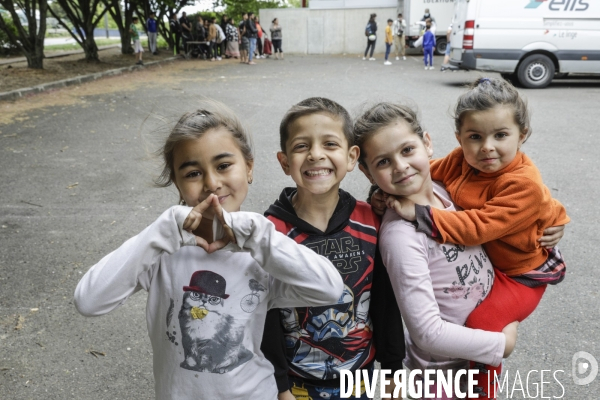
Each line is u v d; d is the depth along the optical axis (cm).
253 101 995
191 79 1358
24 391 247
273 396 148
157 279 141
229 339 138
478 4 1160
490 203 155
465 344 150
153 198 495
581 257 371
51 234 417
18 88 1081
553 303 315
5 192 511
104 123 807
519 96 160
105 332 292
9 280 346
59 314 308
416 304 149
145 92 1113
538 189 152
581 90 1152
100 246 397
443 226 152
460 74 1450
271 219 157
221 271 139
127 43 2098
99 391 248
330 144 146
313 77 1392
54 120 828
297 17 2348
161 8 2161
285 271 131
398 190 153
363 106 167
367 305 159
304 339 156
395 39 1969
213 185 135
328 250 153
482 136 159
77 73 1388
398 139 150
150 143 163
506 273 166
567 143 681
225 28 2169
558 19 1152
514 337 158
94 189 519
